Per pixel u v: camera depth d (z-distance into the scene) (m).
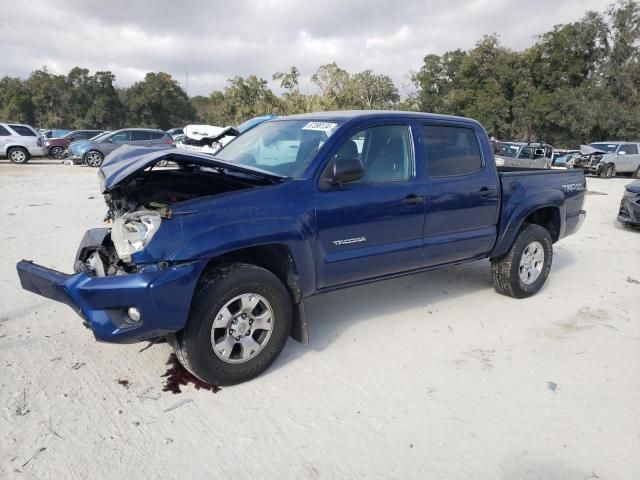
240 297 3.30
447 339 4.28
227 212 3.21
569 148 46.91
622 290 5.83
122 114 68.25
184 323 3.08
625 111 43.47
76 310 3.11
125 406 3.12
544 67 47.59
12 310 4.48
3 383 3.29
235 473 2.59
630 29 46.06
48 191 12.27
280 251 3.53
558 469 2.70
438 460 2.74
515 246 5.14
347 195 3.77
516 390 3.48
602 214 11.88
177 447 2.77
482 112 46.88
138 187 3.78
